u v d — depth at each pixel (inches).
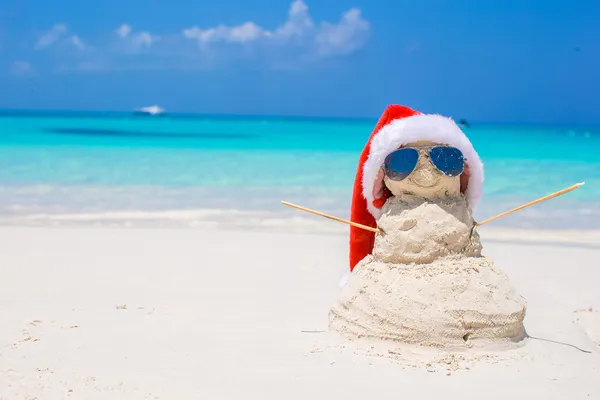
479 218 135.3
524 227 126.6
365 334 52.7
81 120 668.1
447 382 46.5
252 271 87.6
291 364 50.4
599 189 176.1
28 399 43.6
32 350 54.0
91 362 51.3
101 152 267.1
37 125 520.7
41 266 87.9
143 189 168.9
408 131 53.4
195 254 97.7
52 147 287.1
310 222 128.6
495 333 51.1
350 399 44.2
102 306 68.7
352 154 268.4
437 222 52.7
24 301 70.2
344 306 55.0
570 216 137.6
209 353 53.4
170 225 125.0
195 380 47.6
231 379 47.8
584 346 54.9
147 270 87.0
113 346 55.3
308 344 54.9
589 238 116.6
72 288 76.5
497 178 201.6
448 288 51.3
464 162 54.4
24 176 189.0
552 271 91.1
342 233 118.0
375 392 45.2
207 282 81.0
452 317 50.5
